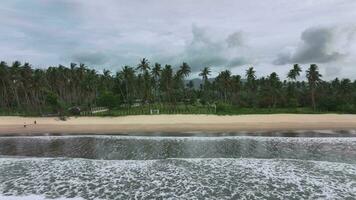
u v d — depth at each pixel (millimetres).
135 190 18719
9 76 94750
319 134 42812
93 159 27547
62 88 114312
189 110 92250
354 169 22781
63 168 24000
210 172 22406
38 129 54219
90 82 105125
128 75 105438
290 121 59094
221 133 44812
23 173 22656
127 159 27438
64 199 17344
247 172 22297
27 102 101312
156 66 105812
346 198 17078
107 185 19688
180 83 112938
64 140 40156
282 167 23594
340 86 123375
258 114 75375
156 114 76938
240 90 126125
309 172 22125
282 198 17172
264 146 33281
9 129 55406
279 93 108438
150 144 35719
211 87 142500
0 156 29266
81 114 82062
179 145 34625
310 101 108625
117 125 57531
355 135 41562
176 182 20172
